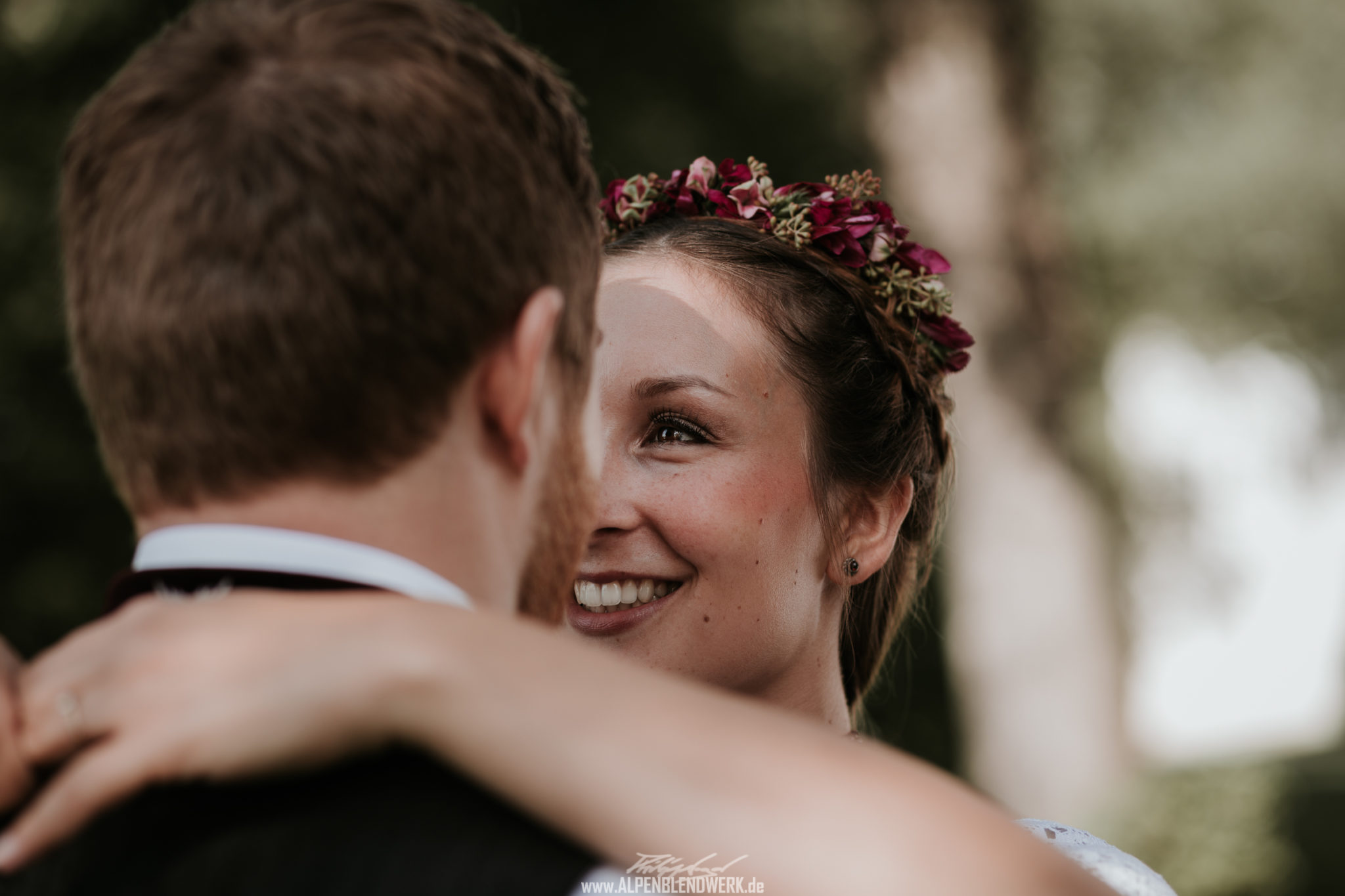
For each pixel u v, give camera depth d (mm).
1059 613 11203
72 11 10633
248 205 1185
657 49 12539
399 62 1237
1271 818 10398
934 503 2846
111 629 1224
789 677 2445
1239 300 15172
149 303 1199
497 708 1128
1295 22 13875
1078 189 13984
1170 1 13391
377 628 1163
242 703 1149
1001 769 11320
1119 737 11281
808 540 2406
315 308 1181
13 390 10695
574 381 1400
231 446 1204
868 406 2498
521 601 1389
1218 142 14102
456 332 1229
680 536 2277
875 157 12883
